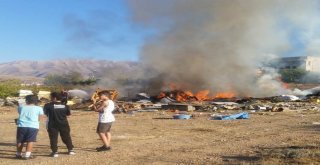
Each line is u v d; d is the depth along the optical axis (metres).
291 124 18.69
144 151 11.18
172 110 30.11
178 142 13.02
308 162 8.97
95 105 11.38
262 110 29.25
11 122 20.45
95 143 12.95
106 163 9.51
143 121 21.03
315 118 22.03
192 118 22.83
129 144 12.61
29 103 10.30
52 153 10.47
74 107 33.41
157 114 26.62
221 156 10.18
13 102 36.66
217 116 22.66
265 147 11.52
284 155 9.77
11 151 11.35
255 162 9.14
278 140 13.02
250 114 25.44
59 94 10.68
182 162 9.51
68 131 10.74
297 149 10.72
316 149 10.70
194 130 16.61
